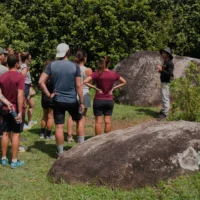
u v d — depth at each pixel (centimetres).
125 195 552
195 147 596
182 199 529
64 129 968
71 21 1381
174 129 616
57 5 1362
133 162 575
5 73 699
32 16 1346
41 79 732
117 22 1398
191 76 859
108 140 637
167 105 1042
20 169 695
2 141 714
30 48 1351
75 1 1395
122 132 668
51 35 1373
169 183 564
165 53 1029
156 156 577
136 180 568
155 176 568
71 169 612
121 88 1230
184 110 828
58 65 728
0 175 666
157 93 1194
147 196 542
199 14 1568
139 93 1202
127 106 1198
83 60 830
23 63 880
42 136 902
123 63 1271
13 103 699
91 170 595
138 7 1434
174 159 579
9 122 708
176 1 1617
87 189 577
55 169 632
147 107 1186
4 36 1395
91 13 1399
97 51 1412
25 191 597
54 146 840
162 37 1519
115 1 1438
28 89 908
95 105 816
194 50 1639
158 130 618
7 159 726
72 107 743
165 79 1034
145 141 596
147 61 1220
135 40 1427
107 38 1394
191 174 580
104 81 804
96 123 823
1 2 1794
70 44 1382
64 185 598
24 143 859
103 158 599
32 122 1005
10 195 582
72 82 733
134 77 1217
